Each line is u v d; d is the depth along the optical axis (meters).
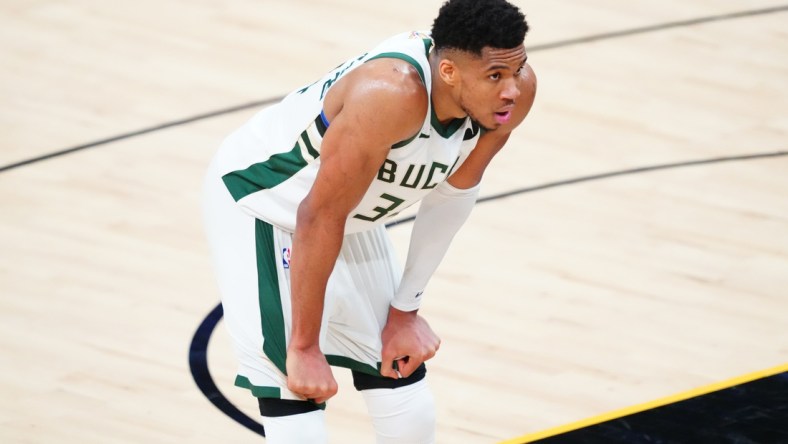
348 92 7.46
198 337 12.47
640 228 15.04
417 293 8.97
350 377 12.06
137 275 13.54
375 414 9.15
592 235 14.82
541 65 19.52
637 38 20.70
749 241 14.88
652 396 11.73
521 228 14.91
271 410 8.30
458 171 8.48
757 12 22.03
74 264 13.67
